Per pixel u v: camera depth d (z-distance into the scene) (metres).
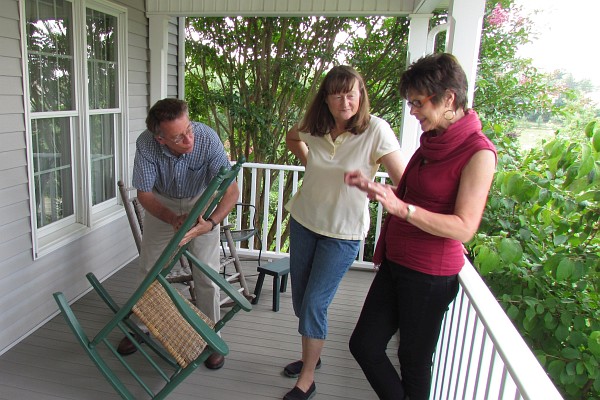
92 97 3.62
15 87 2.64
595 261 2.29
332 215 2.06
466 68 2.38
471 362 1.59
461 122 1.45
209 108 7.68
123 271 3.98
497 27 6.09
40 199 3.08
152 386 2.43
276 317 3.26
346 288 3.86
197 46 7.10
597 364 2.20
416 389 1.76
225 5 4.23
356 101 1.92
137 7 4.15
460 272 1.75
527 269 2.62
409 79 1.44
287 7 4.18
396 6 4.07
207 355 1.95
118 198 4.07
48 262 3.04
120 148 4.04
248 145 7.32
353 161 2.02
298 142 2.42
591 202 2.38
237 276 3.43
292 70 6.92
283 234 7.91
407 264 1.64
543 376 1.09
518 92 5.86
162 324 2.12
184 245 2.29
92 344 2.12
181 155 2.38
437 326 1.69
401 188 1.72
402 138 4.09
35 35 2.90
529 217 2.65
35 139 2.99
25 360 2.60
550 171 2.48
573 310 2.34
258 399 2.36
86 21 3.44
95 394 2.34
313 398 2.41
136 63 4.20
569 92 4.43
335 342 2.98
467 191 1.42
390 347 2.96
